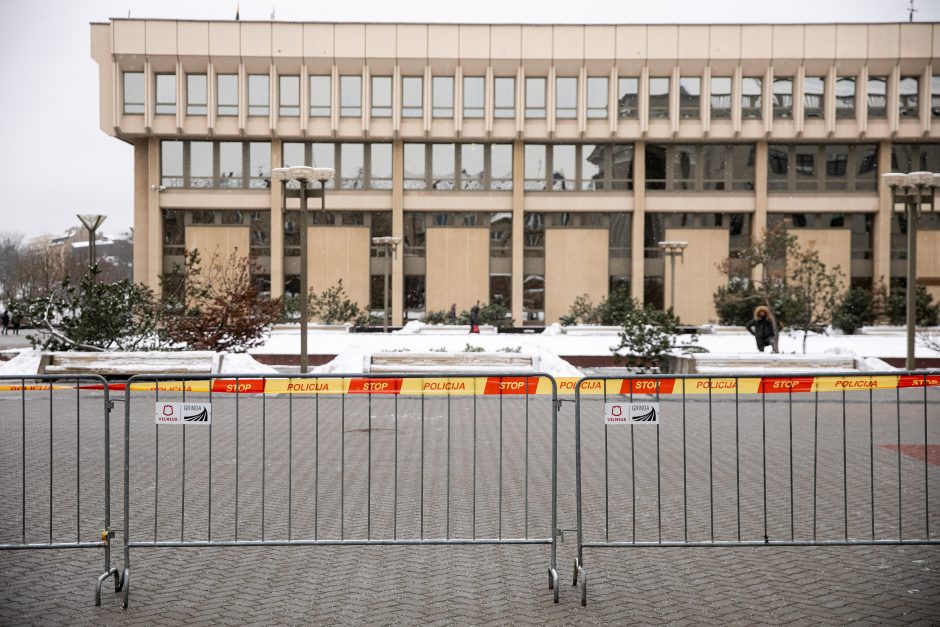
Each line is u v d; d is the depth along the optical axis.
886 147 47.56
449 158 48.56
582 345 28.75
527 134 47.12
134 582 5.59
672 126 46.62
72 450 10.65
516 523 7.05
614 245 49.53
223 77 46.53
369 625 4.77
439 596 5.29
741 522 7.10
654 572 5.81
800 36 45.47
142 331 20.41
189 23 45.31
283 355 24.19
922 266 48.38
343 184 48.53
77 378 5.82
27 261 62.00
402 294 48.84
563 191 48.56
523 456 10.28
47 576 5.73
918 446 11.08
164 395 16.88
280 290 48.03
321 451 10.52
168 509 7.52
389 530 6.81
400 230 48.28
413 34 45.78
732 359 19.53
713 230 49.09
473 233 49.34
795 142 47.78
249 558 6.12
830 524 7.03
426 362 19.09
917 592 5.36
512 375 6.08
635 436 12.03
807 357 19.48
